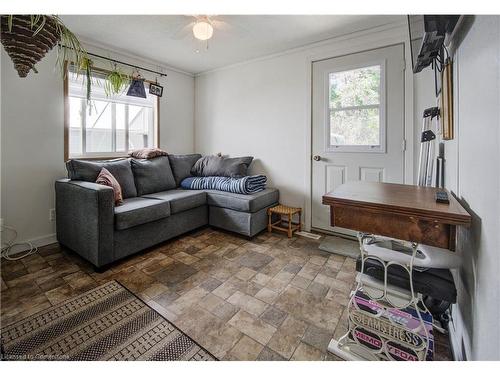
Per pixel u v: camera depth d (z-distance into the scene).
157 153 3.28
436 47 1.28
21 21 0.94
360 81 2.64
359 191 1.20
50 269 2.07
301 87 3.00
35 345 1.28
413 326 1.09
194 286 1.85
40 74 2.43
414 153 2.39
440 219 0.86
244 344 1.31
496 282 0.68
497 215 0.68
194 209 2.94
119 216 2.09
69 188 2.22
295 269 2.12
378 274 1.17
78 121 2.82
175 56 3.23
